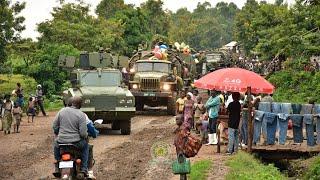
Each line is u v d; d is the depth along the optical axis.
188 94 20.56
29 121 28.25
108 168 14.97
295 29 33.62
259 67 49.66
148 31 64.69
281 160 18.58
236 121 16.91
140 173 14.30
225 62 52.47
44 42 47.59
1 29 42.06
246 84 15.98
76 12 56.78
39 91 31.50
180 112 22.33
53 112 34.19
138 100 31.42
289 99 32.31
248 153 16.61
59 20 52.44
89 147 11.59
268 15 51.22
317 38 31.52
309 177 16.94
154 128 24.62
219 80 16.06
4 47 42.62
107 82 23.11
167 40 44.19
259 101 20.30
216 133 19.25
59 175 11.28
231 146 17.06
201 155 16.84
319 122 17.33
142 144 19.55
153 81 30.88
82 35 50.53
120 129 23.17
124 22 61.56
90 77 23.14
